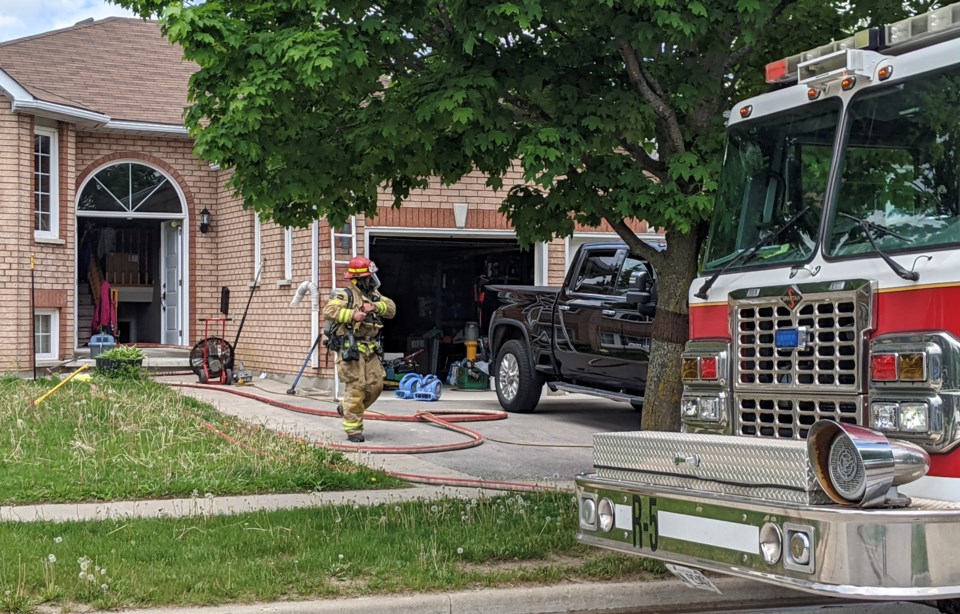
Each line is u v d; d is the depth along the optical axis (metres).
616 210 7.46
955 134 4.92
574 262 13.30
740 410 5.70
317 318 16.52
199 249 20.78
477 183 17.03
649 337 11.63
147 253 22.56
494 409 14.71
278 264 18.50
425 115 6.96
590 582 6.26
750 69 8.68
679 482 5.10
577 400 16.05
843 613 6.12
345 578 6.16
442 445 11.23
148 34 23.23
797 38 8.52
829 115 5.60
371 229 16.53
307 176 7.48
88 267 22.28
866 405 5.00
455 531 7.21
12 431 10.42
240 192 7.54
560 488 9.10
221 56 6.90
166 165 20.47
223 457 9.88
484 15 6.62
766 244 5.77
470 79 6.95
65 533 7.04
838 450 4.41
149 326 22.59
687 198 7.33
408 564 6.39
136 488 8.61
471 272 19.78
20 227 17.67
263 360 19.03
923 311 4.83
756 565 4.60
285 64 6.77
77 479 8.80
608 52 7.44
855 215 5.31
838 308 5.17
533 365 13.93
